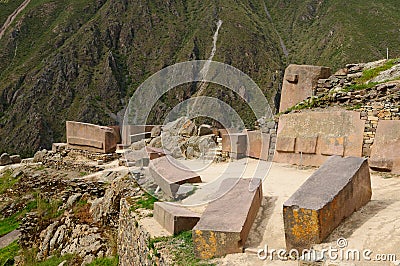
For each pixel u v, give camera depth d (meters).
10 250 13.57
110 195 11.98
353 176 6.09
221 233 5.91
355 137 9.96
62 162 16.66
